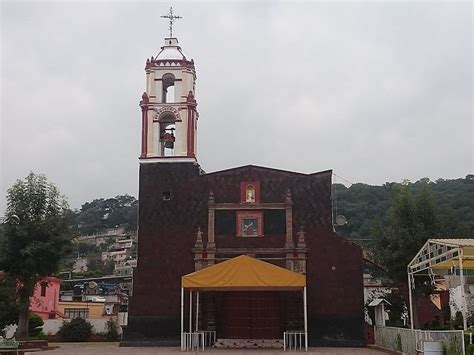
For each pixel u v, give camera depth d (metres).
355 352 29.22
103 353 28.92
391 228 37.09
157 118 37.38
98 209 192.62
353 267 34.53
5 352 27.59
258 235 35.44
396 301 44.81
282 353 28.44
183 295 32.41
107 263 138.25
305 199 35.78
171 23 39.69
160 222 36.03
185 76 37.94
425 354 20.48
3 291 41.53
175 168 36.72
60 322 47.19
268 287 30.30
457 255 22.52
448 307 43.56
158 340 34.28
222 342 33.81
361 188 82.19
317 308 34.09
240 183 36.25
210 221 35.69
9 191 35.97
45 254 35.31
